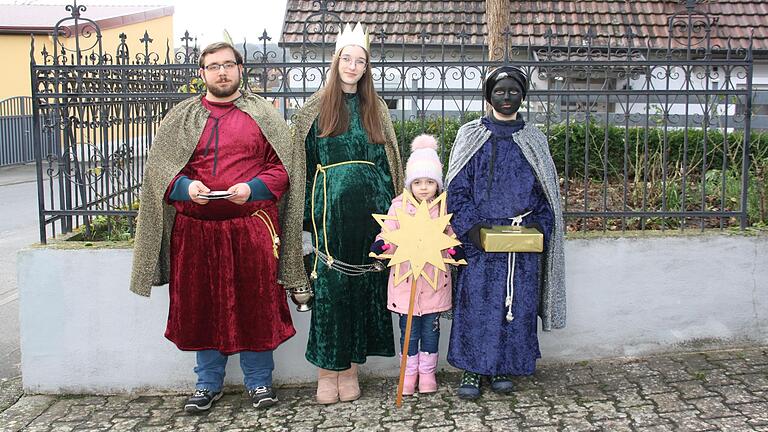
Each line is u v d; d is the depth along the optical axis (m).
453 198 3.98
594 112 4.88
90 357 4.42
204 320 3.88
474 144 3.98
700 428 3.65
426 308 4.02
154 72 5.38
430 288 4.02
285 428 3.85
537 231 3.82
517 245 3.74
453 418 3.87
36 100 4.44
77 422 4.05
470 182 3.99
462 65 4.46
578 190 6.39
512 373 3.99
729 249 4.58
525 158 3.97
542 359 4.59
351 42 3.89
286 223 3.93
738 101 4.96
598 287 4.54
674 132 6.66
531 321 3.99
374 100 3.98
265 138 3.88
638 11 12.41
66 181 4.64
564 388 4.20
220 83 3.80
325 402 4.12
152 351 4.41
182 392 4.45
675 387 4.14
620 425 3.72
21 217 10.05
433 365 4.18
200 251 3.83
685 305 4.60
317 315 3.96
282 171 3.86
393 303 4.03
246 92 4.02
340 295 3.92
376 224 3.96
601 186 6.54
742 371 4.32
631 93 4.51
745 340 4.67
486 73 4.54
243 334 3.88
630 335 4.60
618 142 6.68
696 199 5.66
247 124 3.86
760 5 12.51
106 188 4.74
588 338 4.58
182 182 3.72
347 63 3.86
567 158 4.56
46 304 4.39
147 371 4.43
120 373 4.44
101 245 4.40
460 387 4.12
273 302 3.92
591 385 4.23
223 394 4.37
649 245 4.53
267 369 4.15
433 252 3.83
